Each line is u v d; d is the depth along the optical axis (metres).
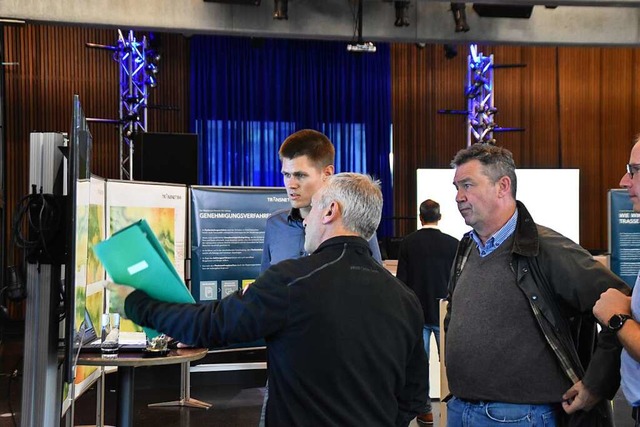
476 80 9.38
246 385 6.24
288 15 7.12
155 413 5.19
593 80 10.49
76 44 9.30
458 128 10.42
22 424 2.08
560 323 2.06
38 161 2.14
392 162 10.27
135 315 1.59
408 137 10.35
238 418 5.05
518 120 10.44
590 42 7.62
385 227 10.16
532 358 2.06
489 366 2.10
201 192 5.45
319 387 1.53
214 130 9.84
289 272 1.56
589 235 10.49
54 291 2.10
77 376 3.40
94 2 6.66
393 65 10.31
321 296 1.54
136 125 8.76
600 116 10.50
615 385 1.93
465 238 2.34
